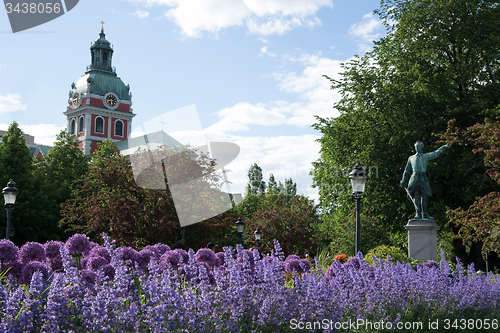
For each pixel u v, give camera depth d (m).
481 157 19.02
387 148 21.16
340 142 22.62
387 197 21.38
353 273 6.46
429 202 21.09
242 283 4.73
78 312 3.73
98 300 3.75
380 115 21.56
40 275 3.69
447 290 7.30
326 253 12.60
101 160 24.75
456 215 15.35
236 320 4.31
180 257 5.04
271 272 5.09
